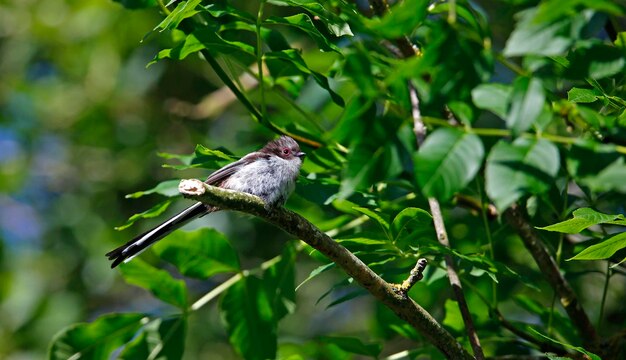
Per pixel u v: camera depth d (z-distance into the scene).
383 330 10.92
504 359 9.45
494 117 16.05
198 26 10.07
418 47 10.42
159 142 19.52
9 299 18.73
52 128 20.27
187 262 10.14
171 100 19.12
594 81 7.96
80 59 20.17
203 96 20.16
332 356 11.12
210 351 17.98
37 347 18.31
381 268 9.41
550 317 9.62
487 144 9.35
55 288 19.00
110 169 19.83
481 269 8.46
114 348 10.12
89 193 19.58
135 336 10.14
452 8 6.45
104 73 19.81
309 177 10.01
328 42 8.42
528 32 5.85
